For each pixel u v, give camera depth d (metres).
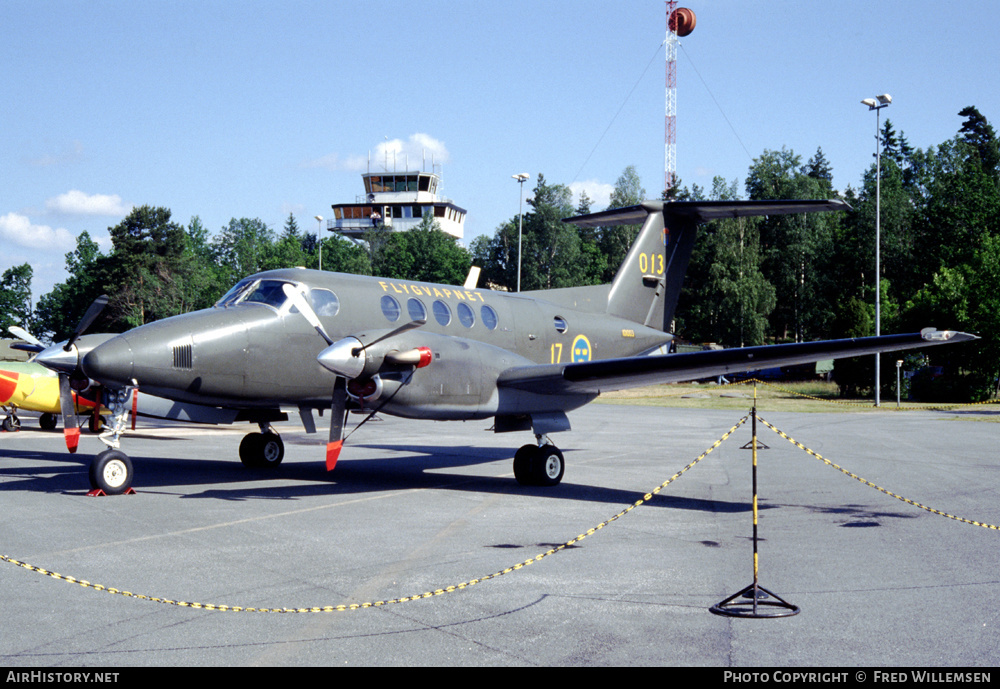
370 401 10.65
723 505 10.55
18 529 8.54
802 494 11.57
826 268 72.81
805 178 74.38
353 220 90.94
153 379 10.62
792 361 11.07
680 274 18.42
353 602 6.00
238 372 11.36
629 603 6.01
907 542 8.21
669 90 79.94
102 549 7.64
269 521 9.13
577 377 11.52
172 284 66.00
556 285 78.69
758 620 5.61
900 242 66.94
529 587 6.45
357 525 8.96
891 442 19.94
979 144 82.38
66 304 78.25
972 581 6.67
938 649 5.05
